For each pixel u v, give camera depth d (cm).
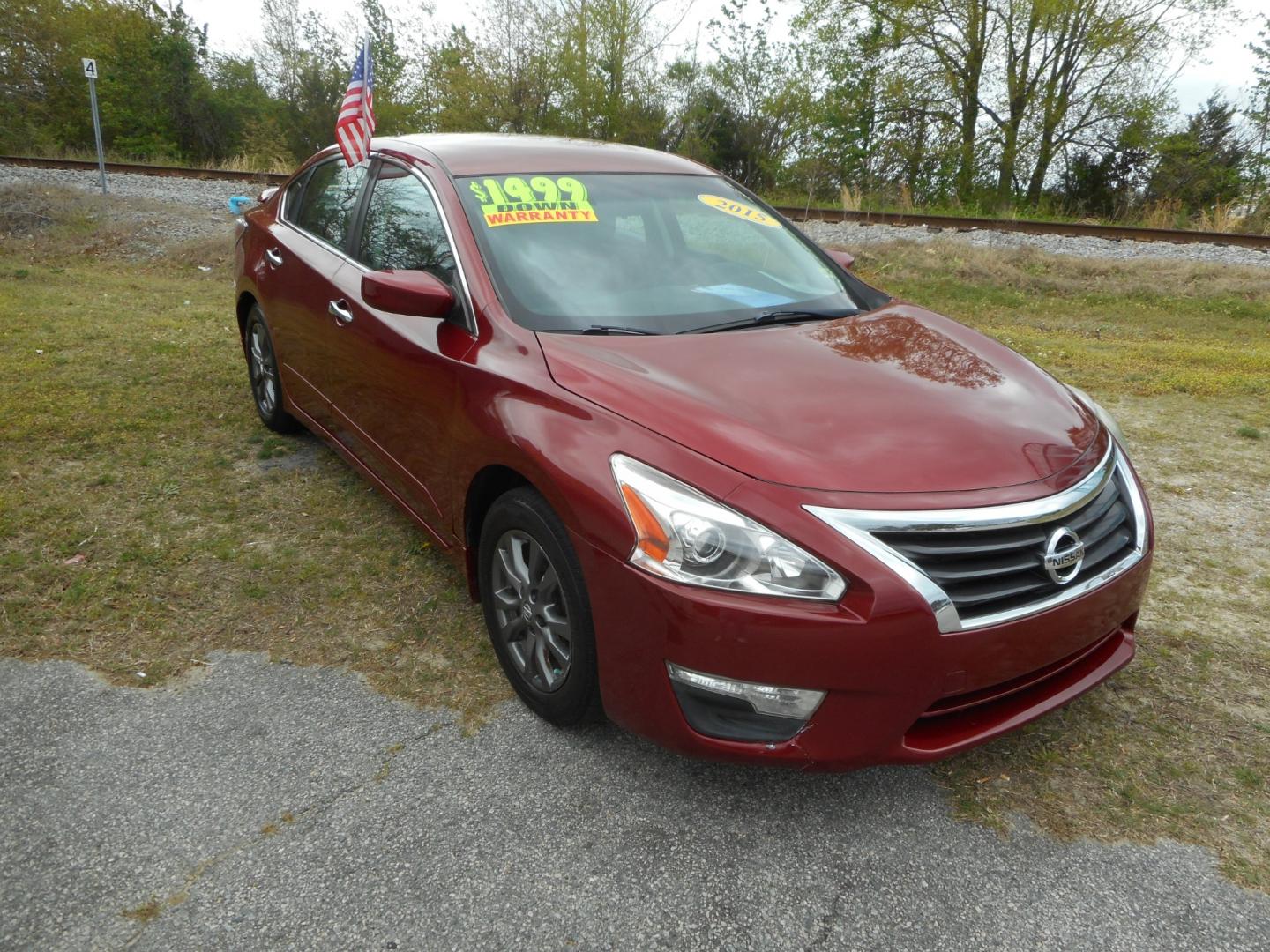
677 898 212
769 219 384
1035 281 1076
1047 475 234
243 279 484
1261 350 827
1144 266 1120
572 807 239
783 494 213
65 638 304
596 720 262
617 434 235
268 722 268
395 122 2617
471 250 310
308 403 427
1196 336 900
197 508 404
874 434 234
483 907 207
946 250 1166
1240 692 297
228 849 221
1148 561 258
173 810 232
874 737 216
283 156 2203
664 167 387
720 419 235
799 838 232
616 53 2331
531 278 305
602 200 348
